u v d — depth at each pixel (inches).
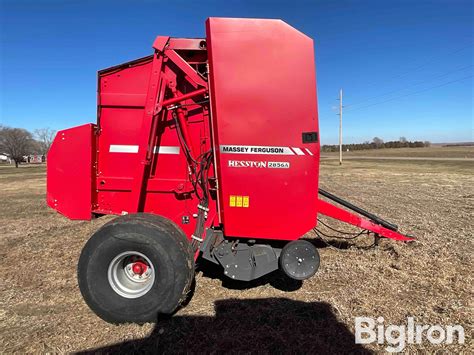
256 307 149.9
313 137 149.4
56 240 268.4
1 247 250.8
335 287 170.9
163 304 135.6
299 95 147.5
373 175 909.8
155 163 167.0
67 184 166.1
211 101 151.3
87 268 137.5
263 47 145.9
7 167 2138.3
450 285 172.7
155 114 155.7
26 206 469.7
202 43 156.1
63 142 165.5
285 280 179.3
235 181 150.0
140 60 161.5
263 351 120.3
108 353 119.3
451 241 245.6
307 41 147.3
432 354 118.7
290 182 150.3
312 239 260.4
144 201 168.7
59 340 127.0
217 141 149.6
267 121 147.5
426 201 445.4
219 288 169.8
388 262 206.5
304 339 127.0
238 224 152.2
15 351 121.0
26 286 177.9
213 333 130.5
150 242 134.6
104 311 137.6
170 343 124.6
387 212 365.7
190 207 167.3
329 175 924.6
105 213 168.6
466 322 137.6
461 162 1542.8
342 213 195.9
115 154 166.7
